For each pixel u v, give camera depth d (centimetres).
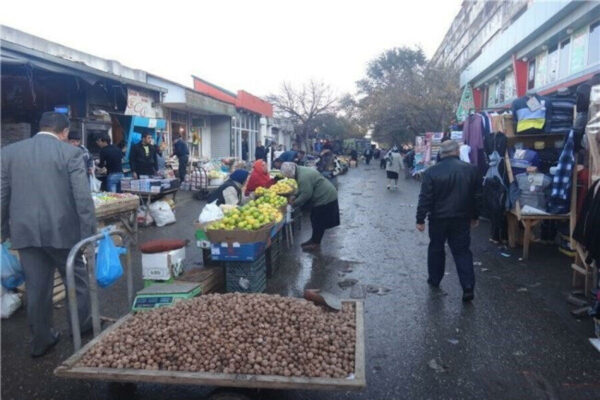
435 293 595
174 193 1200
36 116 919
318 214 816
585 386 373
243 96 2833
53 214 403
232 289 557
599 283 485
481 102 2917
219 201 672
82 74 923
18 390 371
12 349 439
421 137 2636
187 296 460
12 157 403
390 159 2048
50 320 430
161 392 369
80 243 372
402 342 454
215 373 307
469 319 508
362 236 976
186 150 1562
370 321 506
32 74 841
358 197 1727
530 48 1794
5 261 501
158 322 359
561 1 1360
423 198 575
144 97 1514
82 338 453
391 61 5556
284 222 743
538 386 374
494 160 798
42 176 401
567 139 612
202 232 572
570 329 479
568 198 621
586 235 472
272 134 3981
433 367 405
